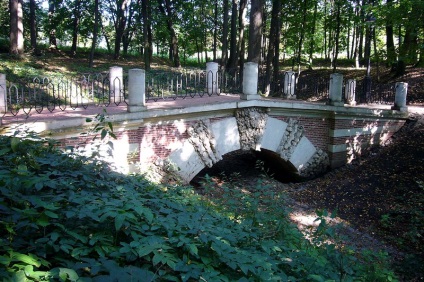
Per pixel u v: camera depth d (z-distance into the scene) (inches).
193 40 1393.9
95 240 108.5
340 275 156.2
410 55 550.6
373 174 512.7
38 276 83.8
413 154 526.0
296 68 1246.9
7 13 1162.6
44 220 105.6
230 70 607.2
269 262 131.3
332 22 956.6
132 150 389.1
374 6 573.6
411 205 418.0
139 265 109.7
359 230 391.5
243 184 502.3
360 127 575.5
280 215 229.3
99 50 1378.0
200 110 430.6
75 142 335.3
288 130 516.1
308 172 548.1
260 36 676.7
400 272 305.6
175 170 420.8
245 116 475.2
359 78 973.8
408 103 758.5
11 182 113.7
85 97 549.3
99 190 151.0
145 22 887.1
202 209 182.7
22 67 657.6
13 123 305.7
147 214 115.5
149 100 477.4
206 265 111.9
